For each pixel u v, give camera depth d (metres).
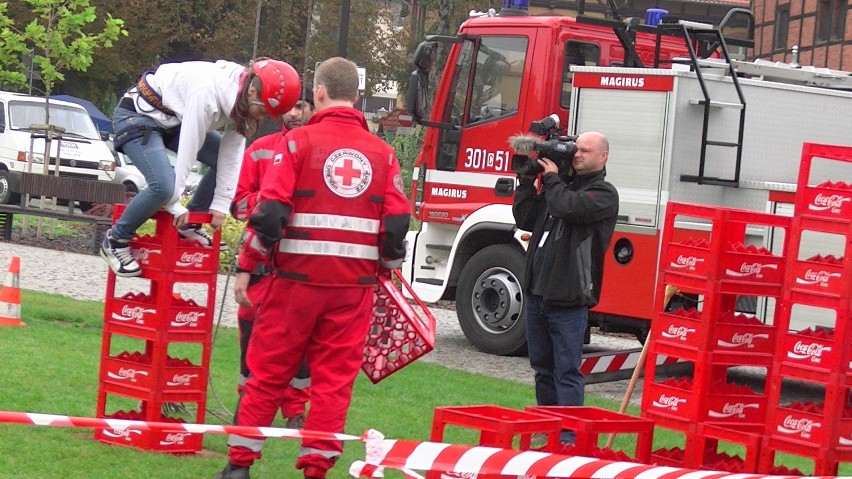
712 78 12.48
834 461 6.71
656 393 7.38
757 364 7.29
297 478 6.98
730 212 7.14
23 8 42.81
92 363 10.04
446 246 14.88
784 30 43.12
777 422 6.92
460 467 5.38
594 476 5.25
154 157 7.05
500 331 13.98
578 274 8.34
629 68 12.60
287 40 46.47
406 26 46.44
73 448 7.06
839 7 39.09
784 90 12.88
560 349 8.45
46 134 22.97
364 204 6.56
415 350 7.43
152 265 7.24
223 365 10.94
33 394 8.50
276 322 6.53
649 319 12.38
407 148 26.91
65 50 24.45
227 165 7.35
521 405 10.38
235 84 6.97
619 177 12.61
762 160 12.80
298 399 8.02
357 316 6.61
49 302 13.49
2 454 6.75
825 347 6.73
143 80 7.14
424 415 9.45
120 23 25.08
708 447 7.40
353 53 44.53
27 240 22.20
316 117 6.61
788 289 6.89
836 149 6.71
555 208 8.23
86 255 20.36
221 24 47.25
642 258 12.41
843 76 14.35
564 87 13.92
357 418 9.05
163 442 7.29
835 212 6.70
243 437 6.56
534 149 8.50
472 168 14.41
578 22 13.98
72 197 21.56
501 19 14.30
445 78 14.66
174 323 7.27
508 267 13.91
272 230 6.34
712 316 7.14
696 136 12.39
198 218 7.27
